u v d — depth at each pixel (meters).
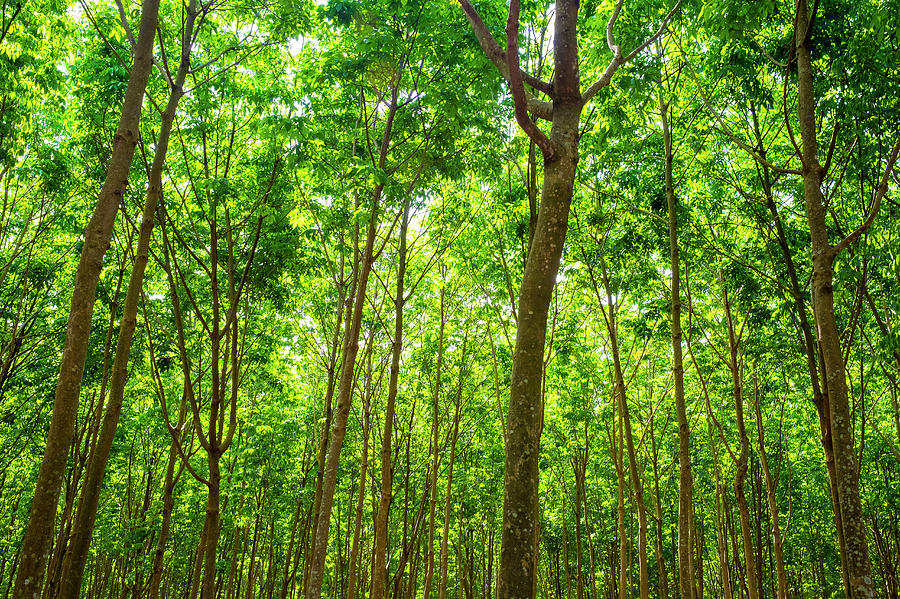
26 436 20.11
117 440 20.11
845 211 12.77
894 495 22.77
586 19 11.61
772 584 26.44
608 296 15.81
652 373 24.42
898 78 8.95
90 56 11.18
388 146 11.61
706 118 13.55
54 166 13.15
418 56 10.09
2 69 10.20
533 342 4.86
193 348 15.35
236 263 12.98
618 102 10.27
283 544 31.48
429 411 25.53
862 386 14.21
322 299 18.59
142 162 12.17
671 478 28.50
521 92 5.04
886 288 11.81
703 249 14.34
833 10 10.19
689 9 9.84
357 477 27.02
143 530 18.83
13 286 16.00
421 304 21.81
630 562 32.09
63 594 6.62
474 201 16.22
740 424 14.87
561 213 5.14
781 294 13.52
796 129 13.20
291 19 10.43
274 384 20.45
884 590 24.92
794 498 26.61
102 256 5.97
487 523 33.66
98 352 15.05
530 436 4.62
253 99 11.12
